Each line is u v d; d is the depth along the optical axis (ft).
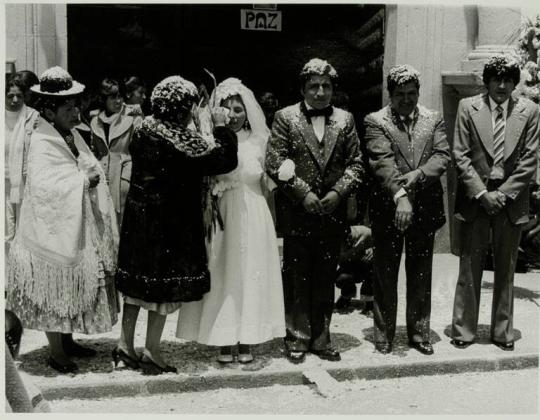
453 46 26.89
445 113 27.09
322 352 17.30
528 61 26.37
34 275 15.34
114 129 22.00
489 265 26.66
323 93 16.78
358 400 15.66
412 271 17.90
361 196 18.98
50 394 15.15
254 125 16.84
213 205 16.30
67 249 15.31
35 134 15.66
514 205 17.98
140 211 15.49
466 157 18.03
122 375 15.94
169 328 19.66
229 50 28.25
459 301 18.52
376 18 27.55
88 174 15.93
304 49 28.68
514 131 17.79
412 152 17.17
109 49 26.71
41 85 15.70
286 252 17.33
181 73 27.86
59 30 22.91
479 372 17.51
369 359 17.34
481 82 25.91
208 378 15.99
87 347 17.70
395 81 17.10
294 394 15.94
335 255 17.16
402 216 16.60
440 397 15.93
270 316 16.61
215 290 16.34
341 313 21.13
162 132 15.37
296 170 16.85
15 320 8.43
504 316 18.37
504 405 15.40
